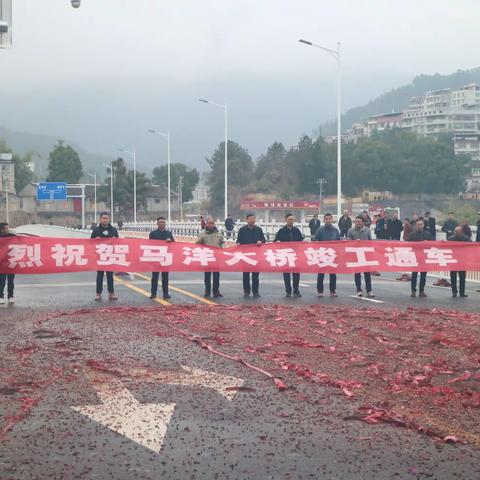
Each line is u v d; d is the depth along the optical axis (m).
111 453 6.21
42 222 129.75
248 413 7.41
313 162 110.19
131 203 129.00
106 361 9.87
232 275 25.83
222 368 9.49
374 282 23.28
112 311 15.05
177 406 7.66
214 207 129.38
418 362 9.77
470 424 7.01
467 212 87.12
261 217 109.94
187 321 13.53
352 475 5.71
